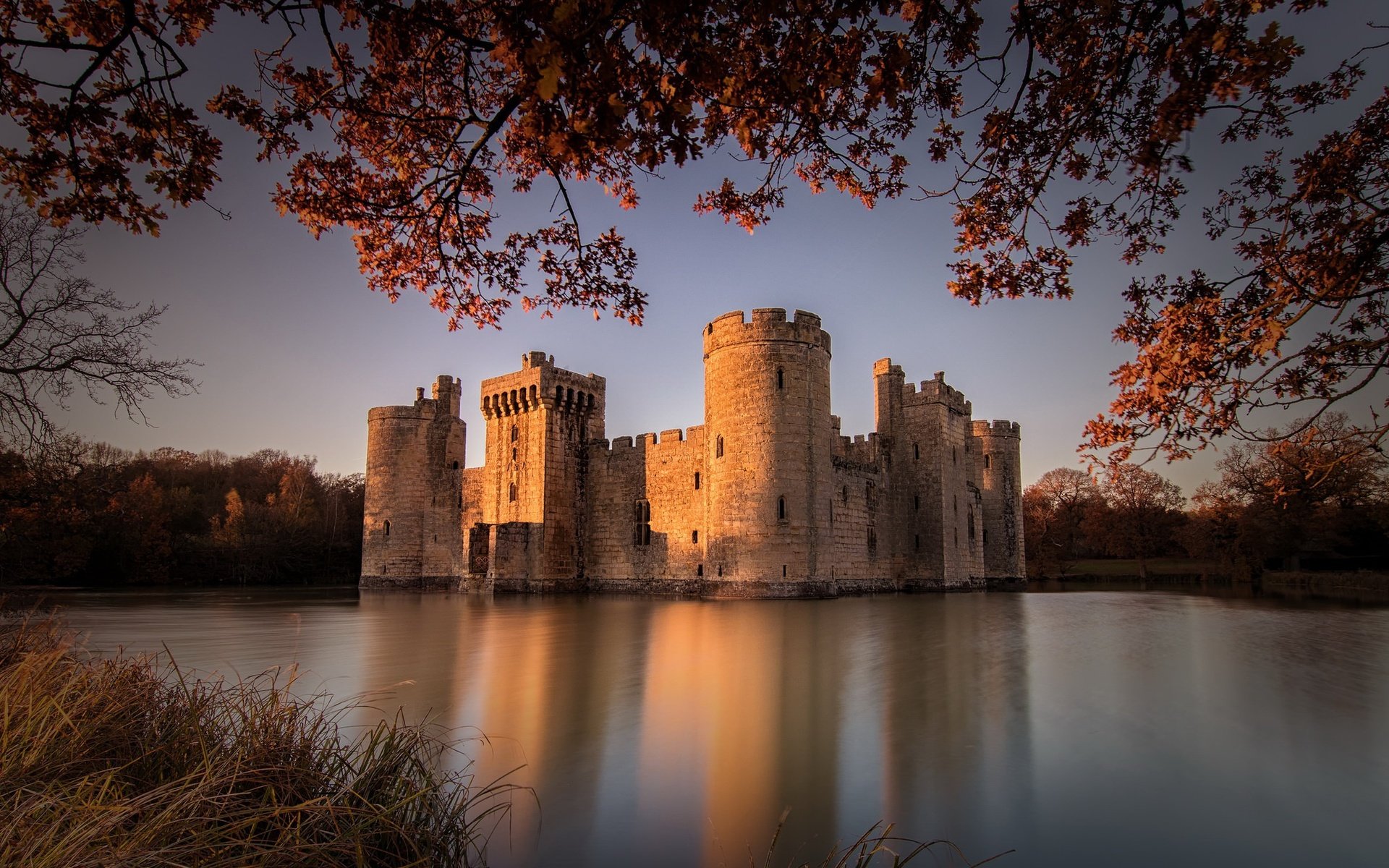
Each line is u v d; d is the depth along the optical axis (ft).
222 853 17.51
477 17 26.63
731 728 43.45
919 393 194.18
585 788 33.19
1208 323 29.43
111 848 15.98
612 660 67.77
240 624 102.37
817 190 33.47
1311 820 30.66
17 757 20.44
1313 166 31.76
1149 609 133.90
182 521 267.39
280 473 334.65
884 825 29.55
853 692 53.67
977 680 58.85
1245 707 49.96
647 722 44.60
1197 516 252.21
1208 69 21.27
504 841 27.63
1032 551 282.15
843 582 170.19
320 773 23.41
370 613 122.62
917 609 129.80
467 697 51.03
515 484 191.11
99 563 221.46
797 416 152.05
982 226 31.19
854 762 37.19
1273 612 127.95
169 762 23.65
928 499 190.19
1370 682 59.31
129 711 25.26
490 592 182.50
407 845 21.83
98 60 24.56
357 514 298.97
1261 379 28.50
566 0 17.33
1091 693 54.24
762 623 103.65
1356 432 31.17
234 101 28.68
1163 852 27.61
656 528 176.96
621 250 33.58
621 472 186.19
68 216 26.73
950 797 32.68
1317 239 30.63
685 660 67.46
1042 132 30.12
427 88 30.76
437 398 216.54
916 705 49.80
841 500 172.55
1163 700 52.03
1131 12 25.34
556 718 45.52
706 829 28.89
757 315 154.10
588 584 189.16
